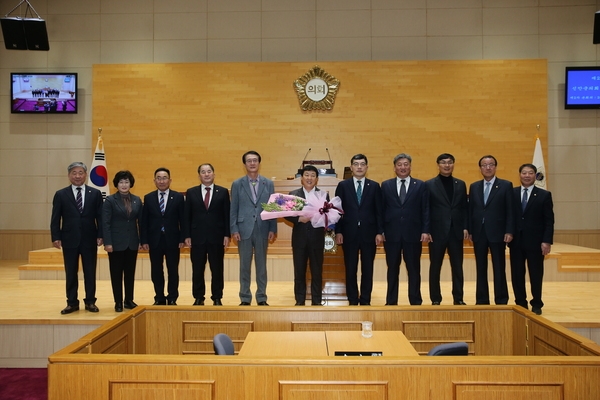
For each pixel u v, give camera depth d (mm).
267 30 8938
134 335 2984
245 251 4574
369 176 8609
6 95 9102
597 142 8734
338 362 2053
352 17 8891
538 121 8500
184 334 3162
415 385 2043
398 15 8867
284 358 2074
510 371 2031
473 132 8555
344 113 8648
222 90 8711
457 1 8844
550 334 2648
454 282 4590
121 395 2064
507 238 4422
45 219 9039
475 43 8812
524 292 4578
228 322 3152
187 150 8695
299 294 4465
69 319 4309
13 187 9055
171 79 8734
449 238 4562
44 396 3625
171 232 4629
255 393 2057
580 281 6586
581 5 8781
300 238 4449
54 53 9078
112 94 8734
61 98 8898
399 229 4449
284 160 8664
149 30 9023
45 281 6648
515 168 8484
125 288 4707
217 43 8969
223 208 4656
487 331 3174
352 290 4520
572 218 8719
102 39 9055
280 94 8688
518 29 8812
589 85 8562
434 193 4574
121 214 4637
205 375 2064
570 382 2023
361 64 8664
